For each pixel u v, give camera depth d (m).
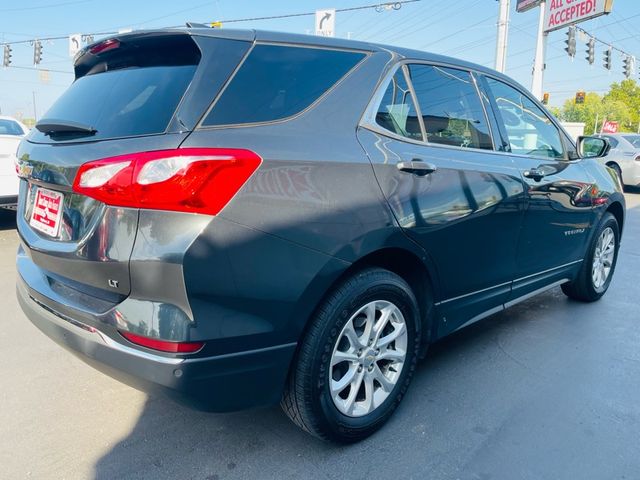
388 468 2.17
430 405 2.67
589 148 4.15
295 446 2.31
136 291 1.75
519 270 3.21
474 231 2.72
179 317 1.72
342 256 2.05
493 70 3.22
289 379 2.09
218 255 1.74
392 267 2.51
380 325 2.33
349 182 2.09
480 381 2.93
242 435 2.39
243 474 2.12
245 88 1.97
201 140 1.76
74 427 2.43
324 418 2.14
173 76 1.98
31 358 3.14
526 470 2.17
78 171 1.85
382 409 2.41
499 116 3.12
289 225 1.89
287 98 2.07
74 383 2.85
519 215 3.05
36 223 2.28
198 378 1.78
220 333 1.78
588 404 2.69
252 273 1.82
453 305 2.77
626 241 6.93
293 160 1.93
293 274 1.91
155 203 1.69
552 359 3.22
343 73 2.30
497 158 2.96
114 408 2.61
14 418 2.50
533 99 3.55
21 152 2.43
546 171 3.29
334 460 2.22
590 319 3.94
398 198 2.27
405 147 2.41
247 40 2.08
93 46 2.34
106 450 2.27
